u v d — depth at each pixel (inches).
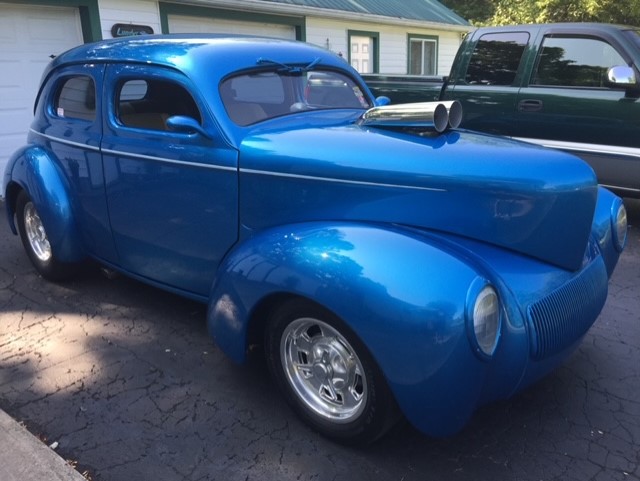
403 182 108.4
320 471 103.5
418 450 108.3
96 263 184.4
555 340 104.2
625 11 741.3
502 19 890.1
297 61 152.3
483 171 104.3
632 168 229.9
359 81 171.8
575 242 110.3
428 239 102.0
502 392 99.9
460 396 91.8
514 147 114.7
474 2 1102.4
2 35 326.3
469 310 89.2
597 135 236.5
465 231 106.2
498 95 260.5
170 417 119.6
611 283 190.1
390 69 643.5
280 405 123.3
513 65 258.8
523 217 104.0
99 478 102.4
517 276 102.8
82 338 153.3
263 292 107.4
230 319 115.4
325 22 536.1
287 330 110.4
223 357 143.0
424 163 107.9
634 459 105.6
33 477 100.6
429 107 119.0
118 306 172.1
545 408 120.6
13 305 173.6
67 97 170.1
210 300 121.0
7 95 333.7
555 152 115.1
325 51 167.8
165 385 131.1
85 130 158.2
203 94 129.1
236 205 127.4
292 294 105.0
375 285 93.8
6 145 337.1
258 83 140.8
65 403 124.8
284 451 108.7
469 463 105.0
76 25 358.6
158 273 152.2
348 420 105.7
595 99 233.6
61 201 170.2
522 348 98.7
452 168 105.9
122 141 146.3
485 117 266.8
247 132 128.6
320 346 108.0
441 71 732.7
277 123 135.6
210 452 108.8
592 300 114.3
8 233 246.7
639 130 225.0
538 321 101.0
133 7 378.3
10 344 150.6
